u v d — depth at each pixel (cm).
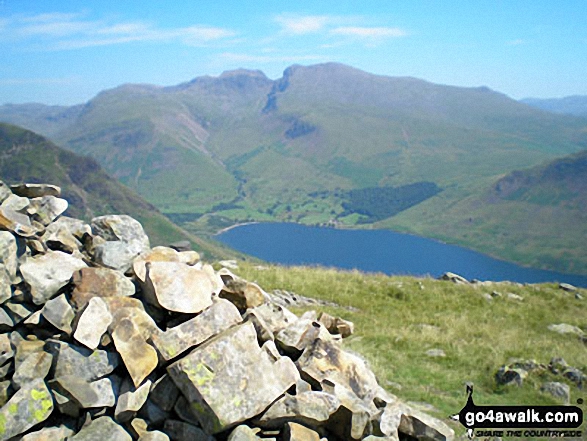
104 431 144
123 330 156
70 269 169
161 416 155
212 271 205
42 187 201
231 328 167
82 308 158
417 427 180
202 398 149
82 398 144
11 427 137
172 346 158
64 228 193
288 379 168
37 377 147
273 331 194
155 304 170
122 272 180
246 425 153
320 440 161
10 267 160
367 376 189
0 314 155
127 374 155
